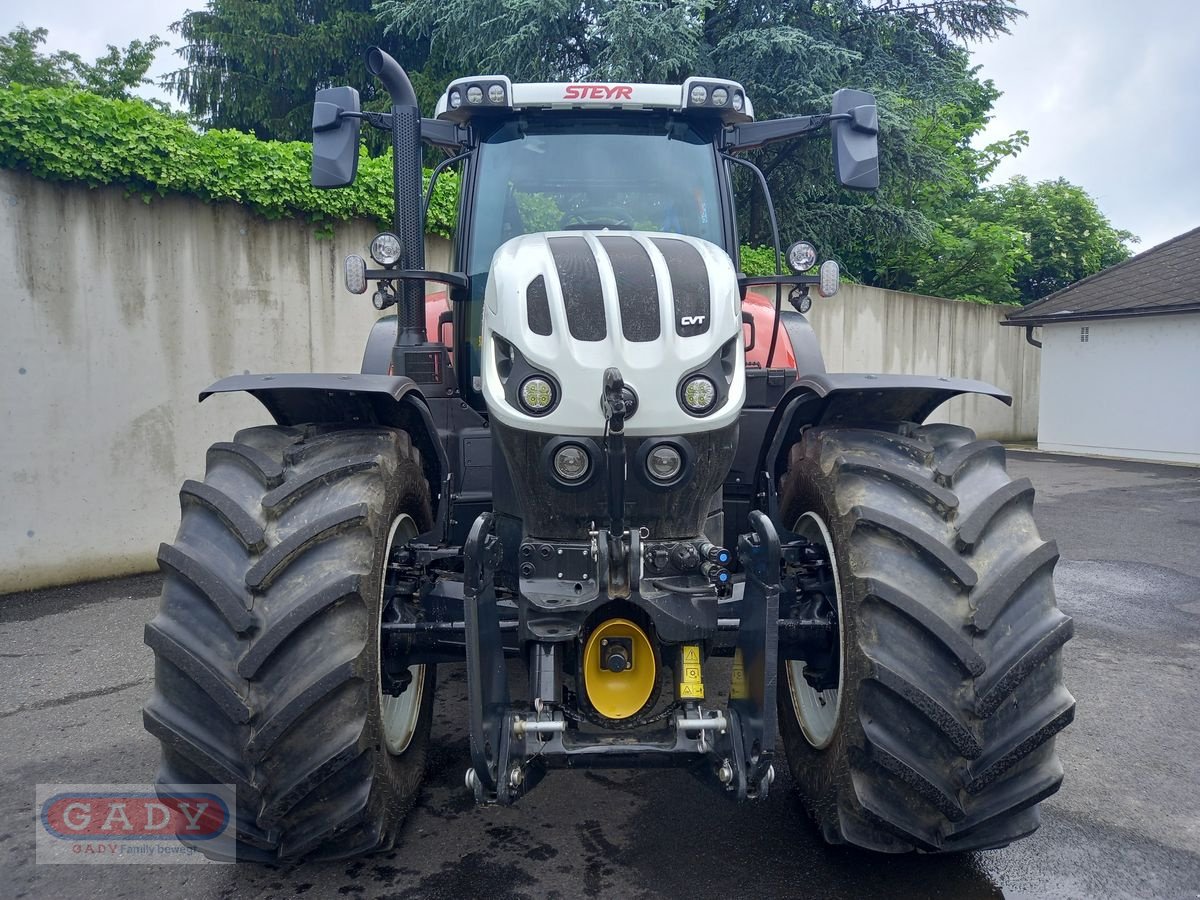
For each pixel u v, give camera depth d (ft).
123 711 13.47
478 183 12.26
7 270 19.25
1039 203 87.51
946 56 48.01
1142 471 43.96
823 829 8.61
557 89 11.91
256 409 23.04
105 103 20.27
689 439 8.25
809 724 9.36
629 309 8.25
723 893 8.56
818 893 8.55
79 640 16.85
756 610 7.87
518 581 8.50
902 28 46.09
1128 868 9.07
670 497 8.38
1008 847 9.46
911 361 50.42
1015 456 52.01
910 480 8.31
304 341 24.00
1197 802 10.56
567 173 12.31
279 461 8.65
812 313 42.91
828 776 8.36
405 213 11.19
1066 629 7.78
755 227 44.37
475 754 7.37
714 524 9.55
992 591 7.66
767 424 11.62
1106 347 51.65
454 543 11.00
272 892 8.64
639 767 7.89
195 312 21.99
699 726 7.72
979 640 7.57
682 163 12.41
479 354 11.91
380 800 7.97
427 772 11.31
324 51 62.23
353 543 7.89
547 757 7.68
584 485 8.22
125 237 20.77
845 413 9.82
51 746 12.19
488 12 41.47
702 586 8.24
